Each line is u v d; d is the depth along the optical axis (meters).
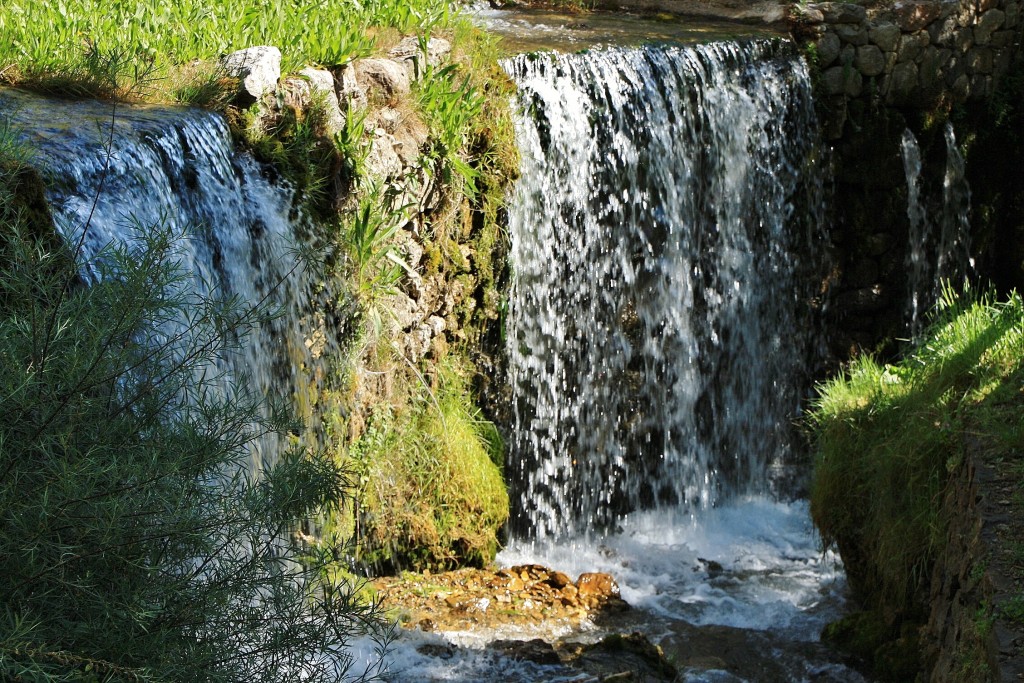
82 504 3.05
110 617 3.04
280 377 5.73
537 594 6.86
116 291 3.37
